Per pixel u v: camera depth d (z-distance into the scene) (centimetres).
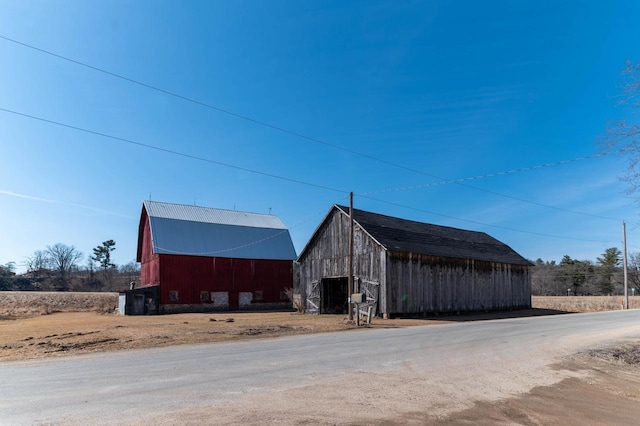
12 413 711
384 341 1697
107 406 751
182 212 5006
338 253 3544
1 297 5856
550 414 797
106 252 10569
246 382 944
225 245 4881
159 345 1636
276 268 5122
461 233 4428
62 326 2573
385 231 3419
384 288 3123
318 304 3684
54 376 1023
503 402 853
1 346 1642
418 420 713
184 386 902
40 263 10400
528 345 1630
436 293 3434
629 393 1001
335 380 973
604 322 2739
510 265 4259
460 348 1510
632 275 8219
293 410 738
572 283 9125
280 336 1936
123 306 4228
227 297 4738
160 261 4391
